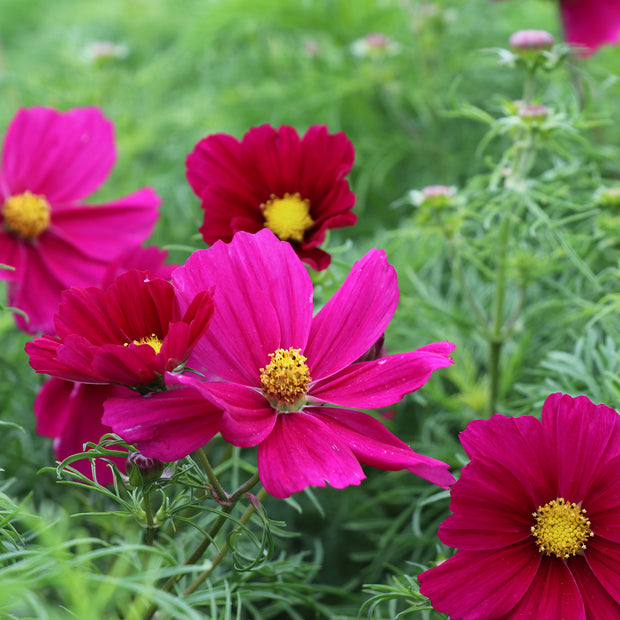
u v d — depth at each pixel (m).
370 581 0.61
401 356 0.46
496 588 0.45
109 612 0.51
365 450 0.45
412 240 0.73
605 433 0.46
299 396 0.47
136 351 0.44
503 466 0.46
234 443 0.44
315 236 0.52
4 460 0.60
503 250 0.60
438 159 0.83
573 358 0.56
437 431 0.64
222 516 0.47
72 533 0.56
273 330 0.47
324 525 0.65
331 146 0.52
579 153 0.68
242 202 0.52
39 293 0.60
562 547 0.46
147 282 0.46
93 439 0.51
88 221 0.62
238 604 0.49
